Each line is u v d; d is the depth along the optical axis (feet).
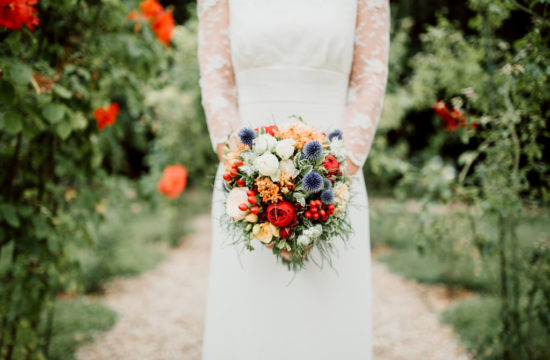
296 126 4.07
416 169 9.66
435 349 9.28
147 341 9.74
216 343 4.91
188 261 16.28
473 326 9.82
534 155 7.29
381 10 4.75
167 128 15.25
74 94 6.75
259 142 3.93
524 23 10.09
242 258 4.77
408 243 16.63
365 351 4.96
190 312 11.55
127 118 21.31
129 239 17.11
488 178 7.55
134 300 12.18
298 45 4.56
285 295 4.69
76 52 6.52
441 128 14.97
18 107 5.61
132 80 7.66
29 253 6.14
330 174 4.01
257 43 4.58
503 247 7.41
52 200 7.23
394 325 10.54
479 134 7.63
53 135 6.70
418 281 13.32
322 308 4.71
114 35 7.12
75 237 7.20
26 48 6.24
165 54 8.65
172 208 18.25
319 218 3.93
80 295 11.94
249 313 4.73
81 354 8.86
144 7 7.64
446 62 9.09
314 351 4.69
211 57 4.89
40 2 5.98
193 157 17.48
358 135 4.58
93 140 7.60
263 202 3.93
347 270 4.80
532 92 6.73
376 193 18.08
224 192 4.33
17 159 6.24
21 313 6.37
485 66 8.26
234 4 4.74
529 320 7.32
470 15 14.79
